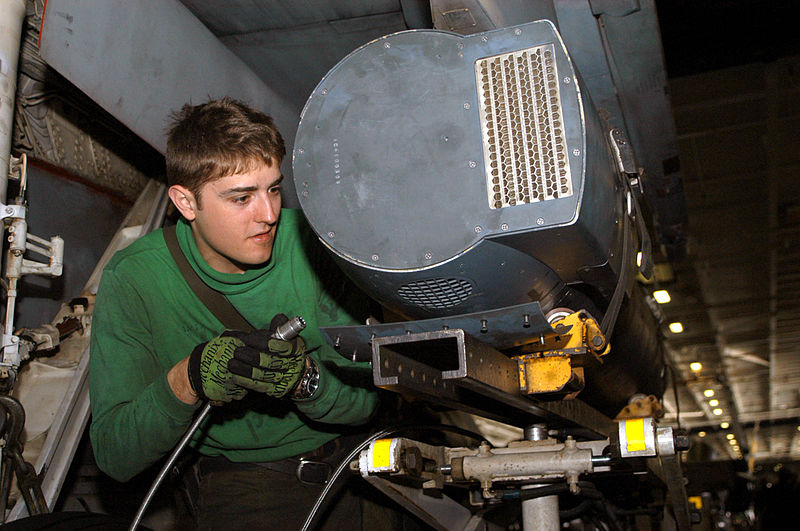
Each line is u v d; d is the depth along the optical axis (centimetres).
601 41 220
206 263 172
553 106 118
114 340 177
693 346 1173
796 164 682
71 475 241
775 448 2381
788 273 934
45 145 256
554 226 116
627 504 306
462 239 119
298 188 129
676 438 145
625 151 187
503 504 194
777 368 1415
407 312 136
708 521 432
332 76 131
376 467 155
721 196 744
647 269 199
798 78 536
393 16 248
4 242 179
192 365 148
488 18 170
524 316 122
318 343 184
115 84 209
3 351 177
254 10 245
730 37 487
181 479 218
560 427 203
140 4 215
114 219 293
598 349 145
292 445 196
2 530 140
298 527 195
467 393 160
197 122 159
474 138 121
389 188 124
